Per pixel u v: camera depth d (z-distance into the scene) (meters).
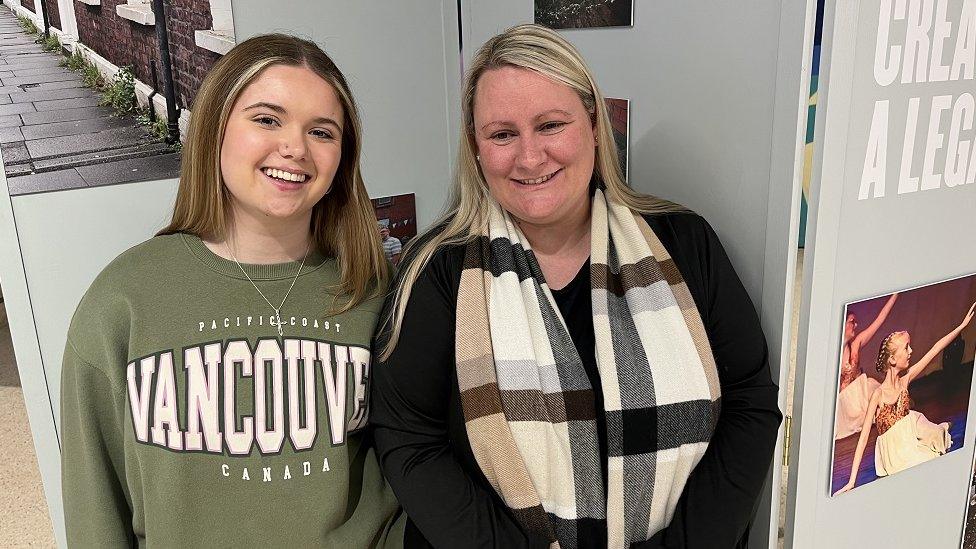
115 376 1.11
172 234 1.18
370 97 1.90
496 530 1.11
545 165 1.12
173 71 1.63
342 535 1.17
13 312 1.55
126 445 1.12
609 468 1.15
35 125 1.51
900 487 1.38
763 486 1.29
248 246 1.16
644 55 1.39
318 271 1.21
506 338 1.15
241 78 1.06
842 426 1.27
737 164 1.25
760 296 1.26
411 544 1.26
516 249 1.22
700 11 1.26
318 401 1.14
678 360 1.17
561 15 1.57
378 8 1.86
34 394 1.60
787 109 1.13
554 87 1.11
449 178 2.10
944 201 1.26
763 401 1.19
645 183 1.45
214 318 1.12
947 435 1.40
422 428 1.19
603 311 1.17
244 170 1.07
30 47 1.48
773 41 1.14
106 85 1.57
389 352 1.18
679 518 1.16
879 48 1.10
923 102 1.18
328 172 1.12
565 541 1.16
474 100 1.19
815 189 1.12
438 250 1.23
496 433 1.12
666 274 1.21
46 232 1.56
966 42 1.20
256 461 1.11
